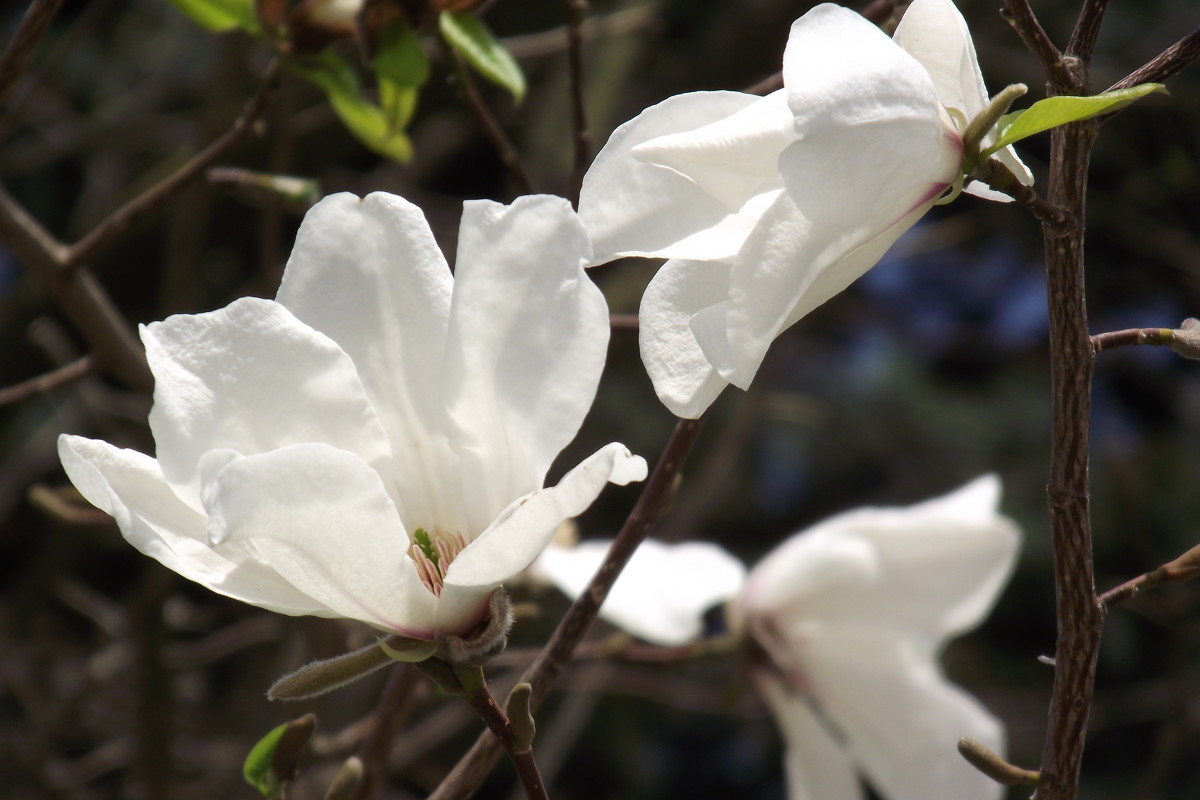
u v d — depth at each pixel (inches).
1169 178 105.0
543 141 91.6
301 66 49.9
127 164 110.2
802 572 52.6
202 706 93.0
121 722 86.7
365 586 39.7
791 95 39.3
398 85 48.5
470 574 39.5
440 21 48.1
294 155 91.4
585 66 93.4
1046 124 40.1
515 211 40.2
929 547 51.9
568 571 49.8
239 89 69.9
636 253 40.4
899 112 39.6
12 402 52.2
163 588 68.5
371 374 40.8
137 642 69.4
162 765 70.9
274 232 57.2
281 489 38.9
